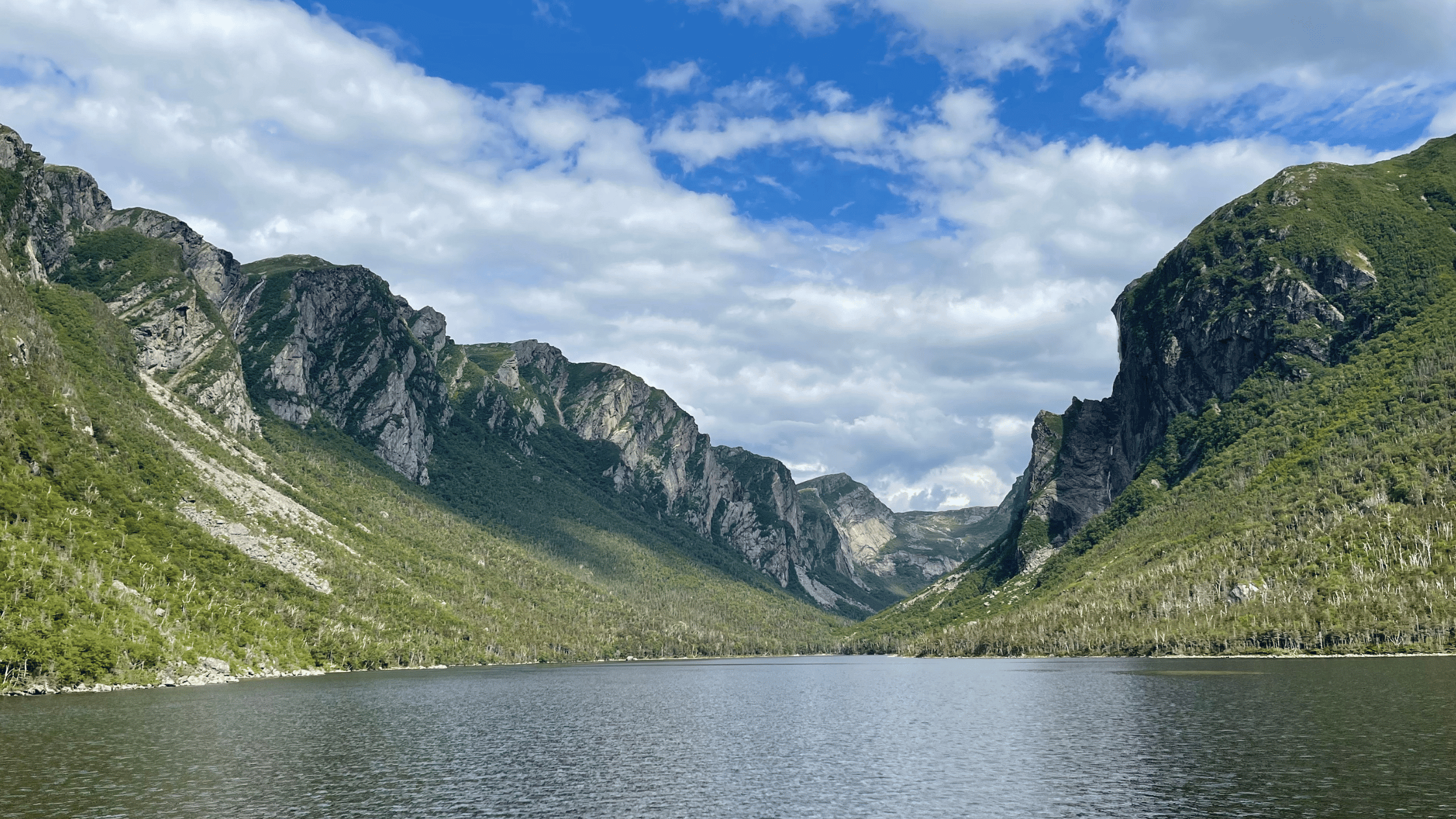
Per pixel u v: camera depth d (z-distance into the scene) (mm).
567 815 87562
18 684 183875
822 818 85562
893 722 160375
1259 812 81625
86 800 92188
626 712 182500
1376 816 79188
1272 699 158375
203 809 89312
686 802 92938
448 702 198500
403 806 91188
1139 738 126188
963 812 86438
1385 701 148000
